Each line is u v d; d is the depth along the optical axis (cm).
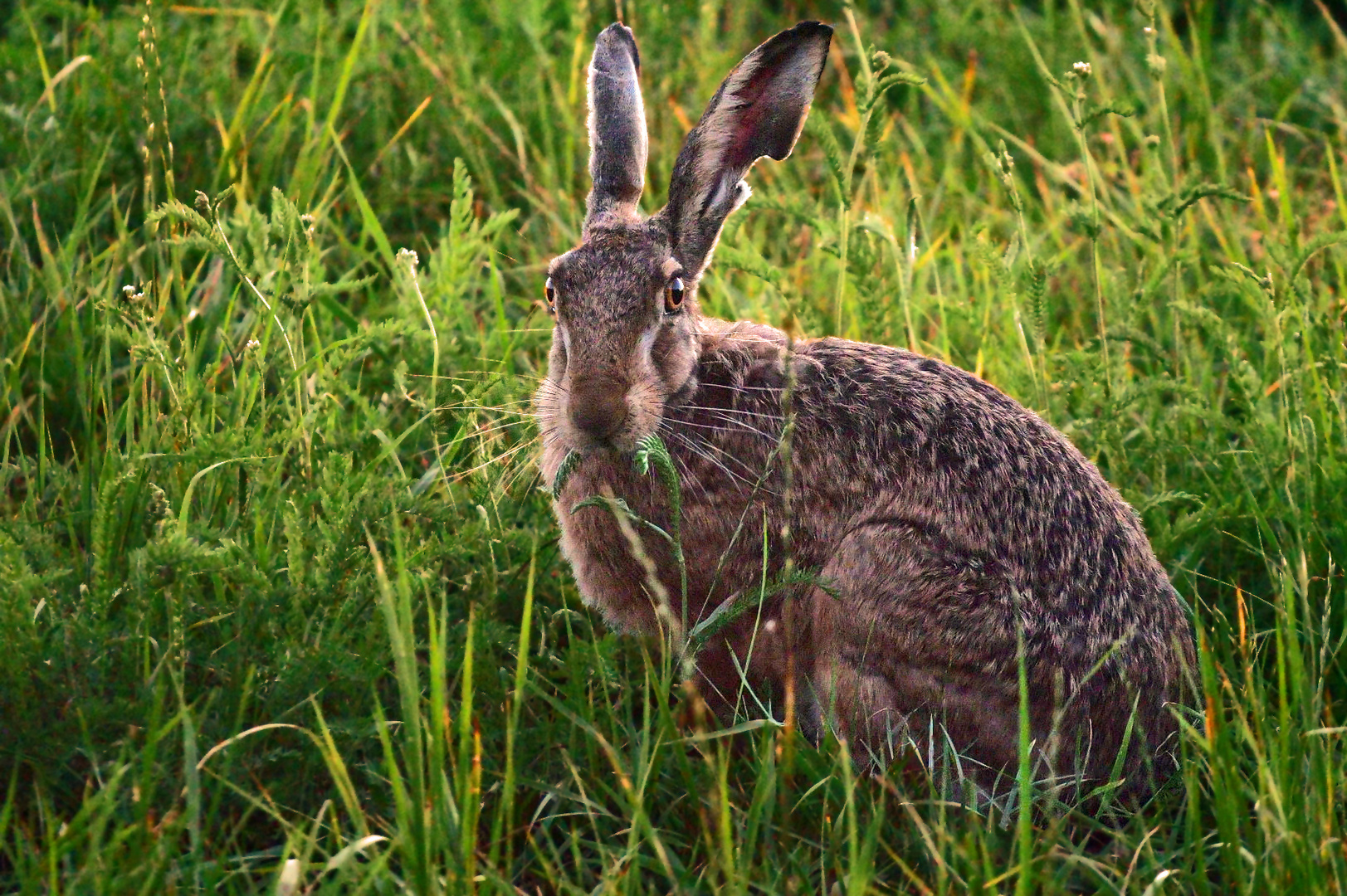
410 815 607
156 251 1030
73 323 928
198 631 749
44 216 1084
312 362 897
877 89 908
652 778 696
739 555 812
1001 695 748
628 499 807
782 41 820
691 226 818
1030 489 782
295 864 582
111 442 837
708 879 646
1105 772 754
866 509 797
